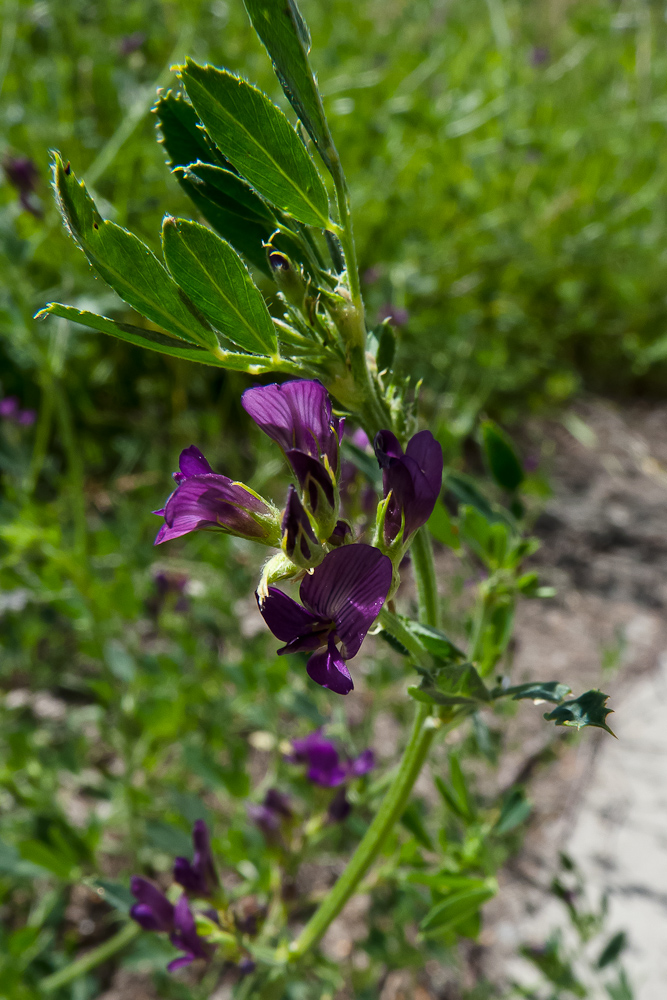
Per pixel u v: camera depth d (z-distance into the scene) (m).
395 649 0.12
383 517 0.11
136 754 0.28
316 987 0.25
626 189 0.64
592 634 0.38
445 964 0.25
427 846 0.18
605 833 0.31
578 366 0.58
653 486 0.48
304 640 0.11
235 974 0.26
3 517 0.29
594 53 0.70
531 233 0.57
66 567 0.28
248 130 0.10
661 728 0.34
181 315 0.11
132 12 0.50
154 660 0.29
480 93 0.58
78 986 0.24
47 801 0.26
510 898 0.29
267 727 0.27
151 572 0.33
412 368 0.47
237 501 0.12
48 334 0.31
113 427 0.44
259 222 0.12
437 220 0.54
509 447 0.16
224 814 0.29
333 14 0.62
